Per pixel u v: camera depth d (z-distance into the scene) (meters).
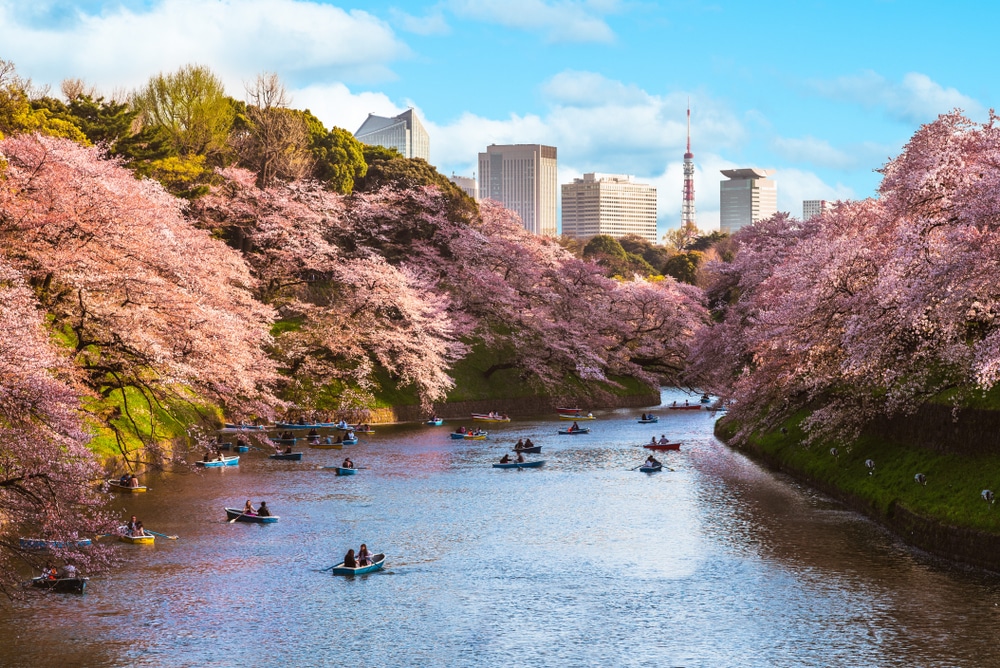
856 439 53.97
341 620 32.44
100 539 43.31
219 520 47.66
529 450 74.00
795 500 51.56
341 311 93.88
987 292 37.59
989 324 40.44
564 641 30.27
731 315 83.06
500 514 49.81
